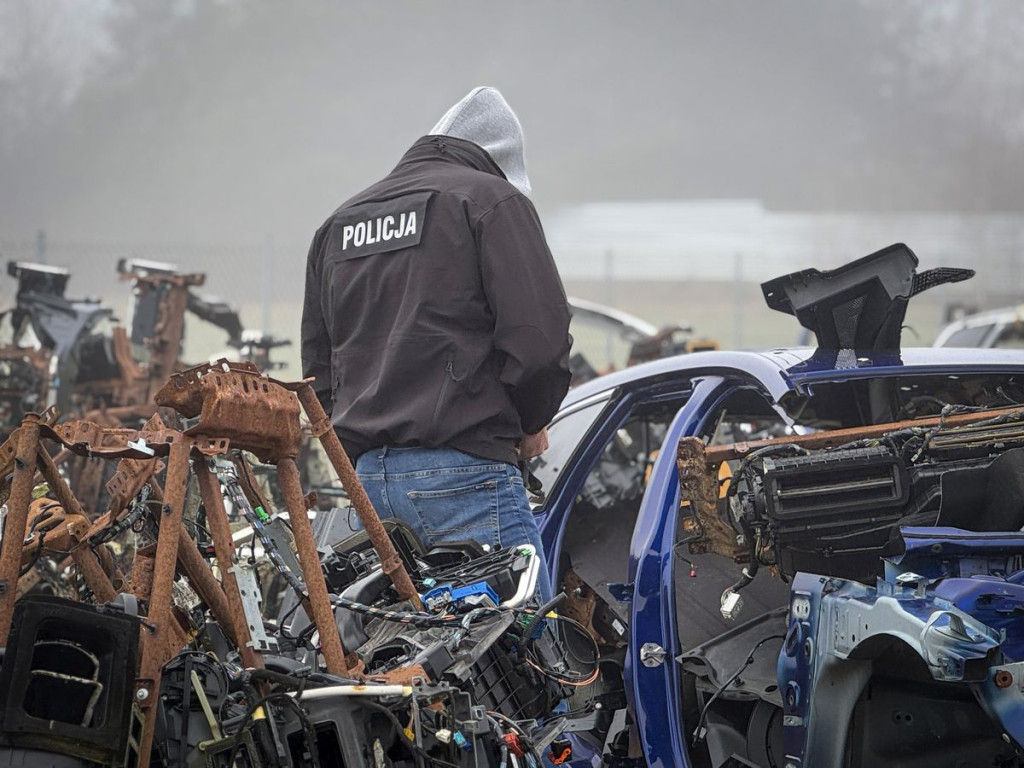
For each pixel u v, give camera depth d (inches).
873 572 346.6
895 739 320.5
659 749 346.9
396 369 340.8
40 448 265.3
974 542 311.7
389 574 308.5
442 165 360.5
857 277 386.3
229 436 256.8
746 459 348.8
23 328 844.0
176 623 277.9
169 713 253.4
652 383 428.1
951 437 349.1
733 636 390.3
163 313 808.3
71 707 227.6
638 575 362.3
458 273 340.8
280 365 848.3
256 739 248.1
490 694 299.7
